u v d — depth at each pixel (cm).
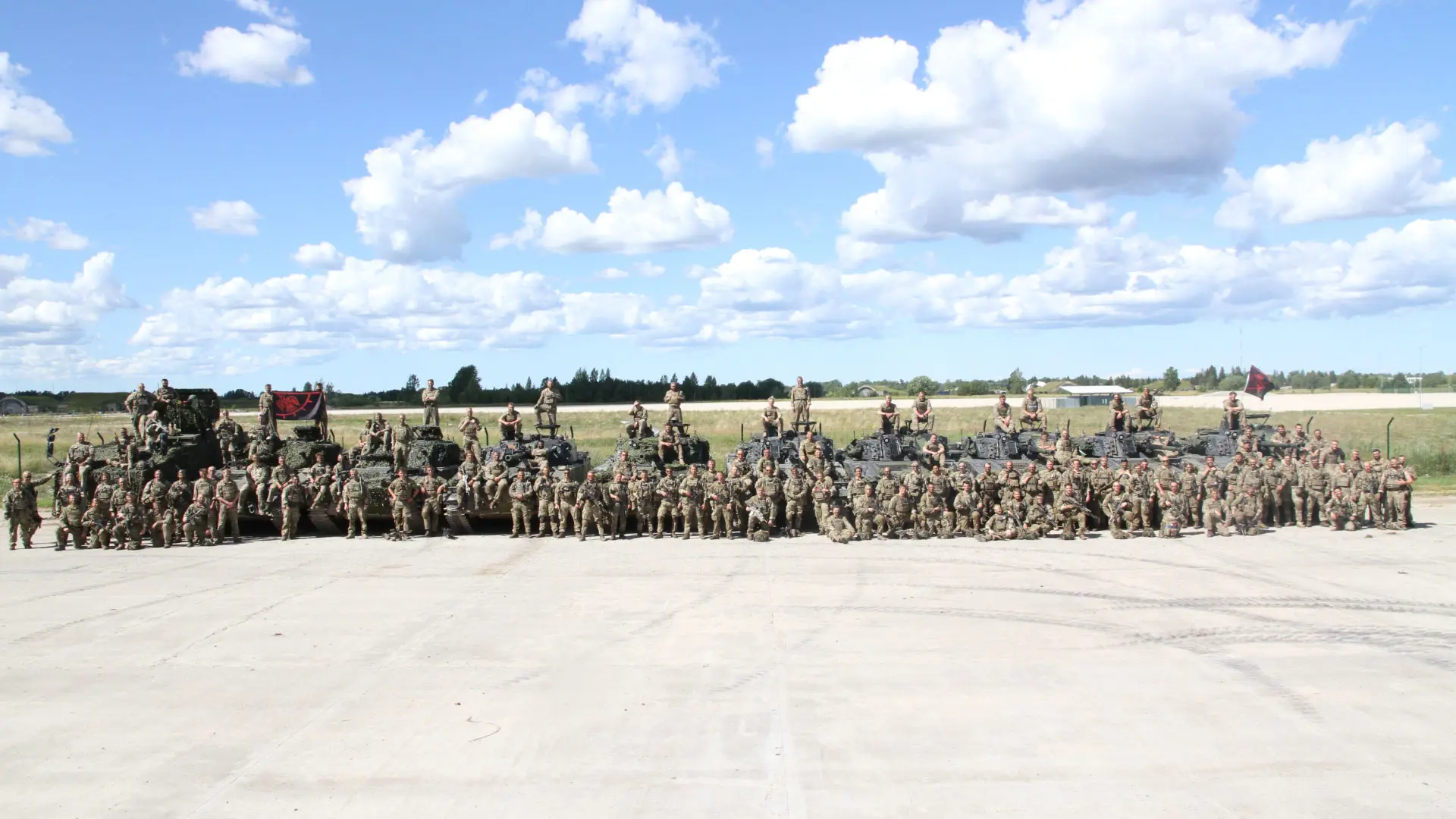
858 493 2475
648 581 1897
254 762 993
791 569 2022
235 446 2930
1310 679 1212
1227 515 2441
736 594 1761
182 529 2503
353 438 5150
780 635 1453
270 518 2597
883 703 1143
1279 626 1470
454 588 1838
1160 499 2439
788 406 7844
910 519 2481
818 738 1035
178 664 1340
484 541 2511
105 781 951
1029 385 3197
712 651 1375
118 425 6188
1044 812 854
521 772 957
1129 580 1838
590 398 9438
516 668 1302
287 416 3083
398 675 1279
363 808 881
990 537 2386
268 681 1260
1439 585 1744
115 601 1758
